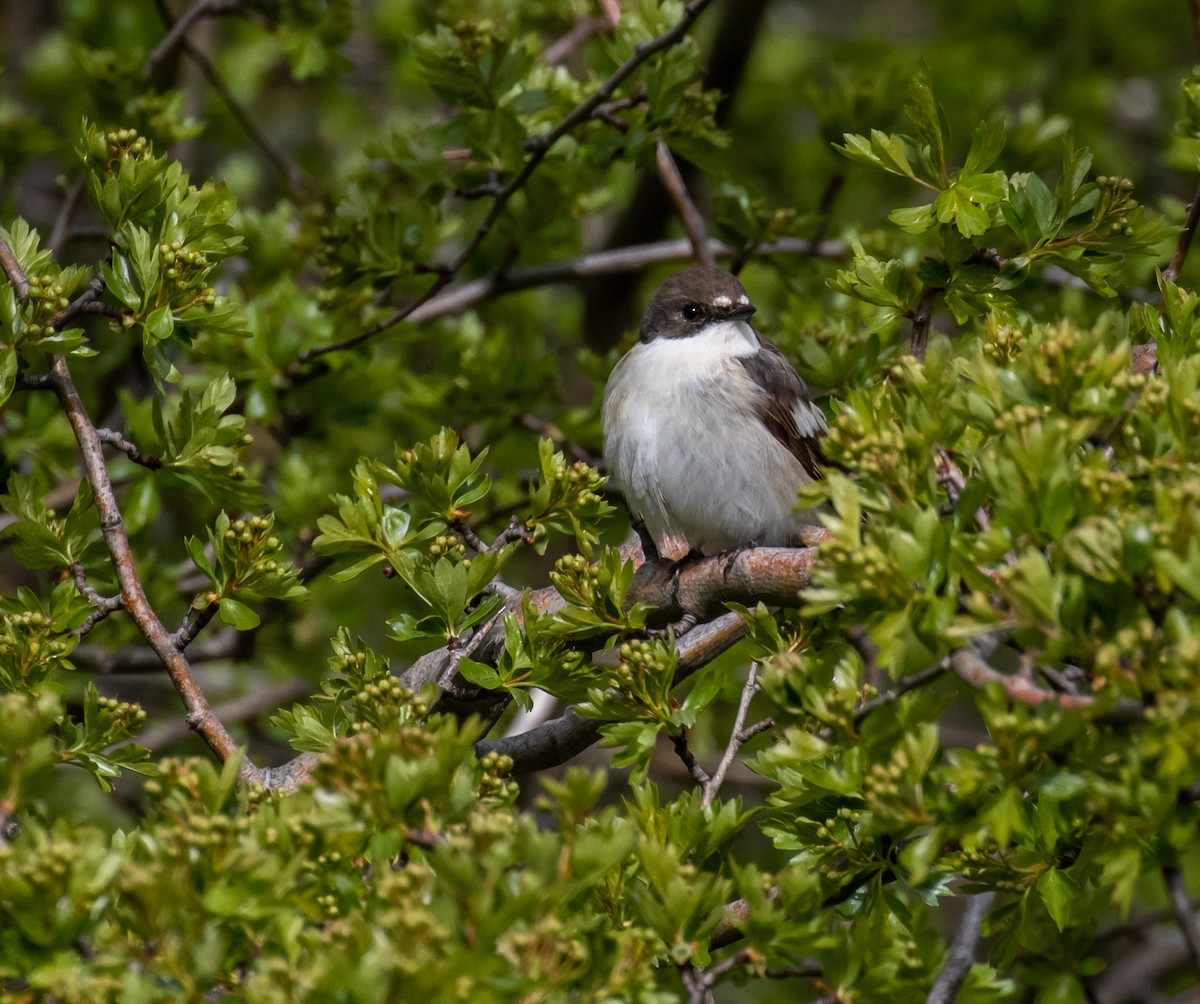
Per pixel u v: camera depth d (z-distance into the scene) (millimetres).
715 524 13188
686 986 7316
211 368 14891
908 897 9344
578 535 9453
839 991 7422
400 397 16391
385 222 13750
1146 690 6203
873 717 7480
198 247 9555
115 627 14781
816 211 15438
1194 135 11258
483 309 19328
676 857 7629
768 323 15688
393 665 17359
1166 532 6289
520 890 6062
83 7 19109
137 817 15086
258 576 9414
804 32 23984
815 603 7059
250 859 6473
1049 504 6629
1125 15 21391
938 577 6738
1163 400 7230
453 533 9758
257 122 22156
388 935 6312
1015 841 8172
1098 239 9688
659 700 8773
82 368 15664
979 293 9898
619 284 20156
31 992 6566
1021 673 6586
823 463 13320
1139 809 6387
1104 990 15609
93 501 9734
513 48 13281
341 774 6738
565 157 13969
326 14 15344
